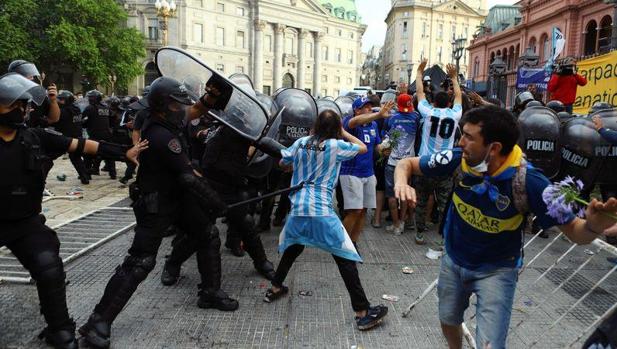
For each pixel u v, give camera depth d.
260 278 5.04
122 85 50.56
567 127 6.02
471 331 3.89
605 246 4.36
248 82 5.27
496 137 2.39
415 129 6.76
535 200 2.40
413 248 6.26
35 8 42.84
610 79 8.87
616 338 2.13
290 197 4.12
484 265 2.63
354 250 3.94
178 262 4.77
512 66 37.94
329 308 4.33
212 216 4.14
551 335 3.93
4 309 4.12
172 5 22.19
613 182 5.95
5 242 3.38
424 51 83.31
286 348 3.63
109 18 47.12
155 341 3.67
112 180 11.51
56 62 46.72
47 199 8.85
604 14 24.98
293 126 6.20
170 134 3.65
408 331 3.93
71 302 4.30
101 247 5.94
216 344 3.65
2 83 3.16
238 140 4.73
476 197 2.53
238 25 67.69
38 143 3.39
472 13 85.56
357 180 5.66
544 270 5.43
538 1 32.53
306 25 75.06
